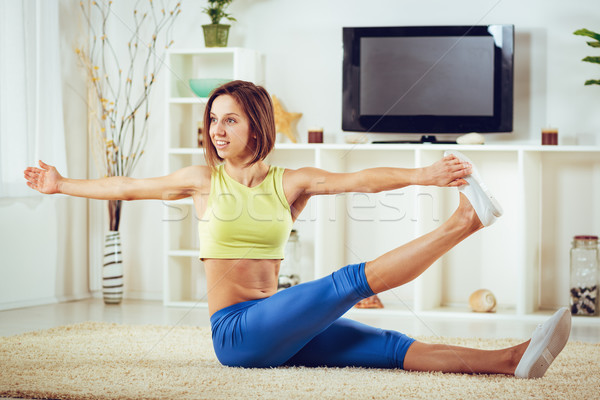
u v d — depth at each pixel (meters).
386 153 4.26
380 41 4.11
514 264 4.14
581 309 3.83
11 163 3.80
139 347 2.65
